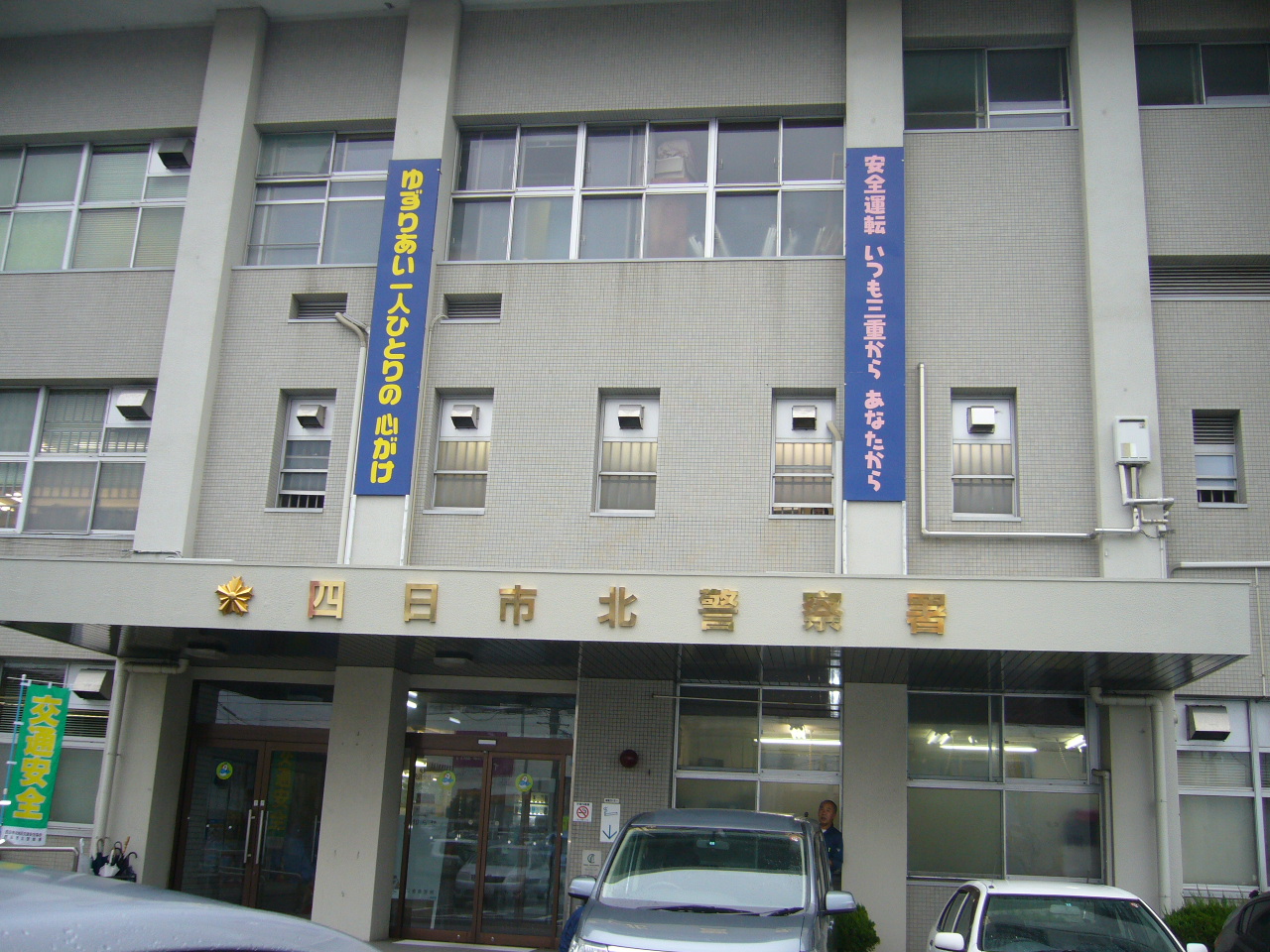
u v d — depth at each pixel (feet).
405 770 47.91
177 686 48.26
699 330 46.91
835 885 41.39
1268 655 42.11
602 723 44.78
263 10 52.49
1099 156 45.80
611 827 43.65
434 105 49.96
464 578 38.14
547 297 48.16
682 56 49.78
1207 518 43.32
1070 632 35.09
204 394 48.37
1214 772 42.04
